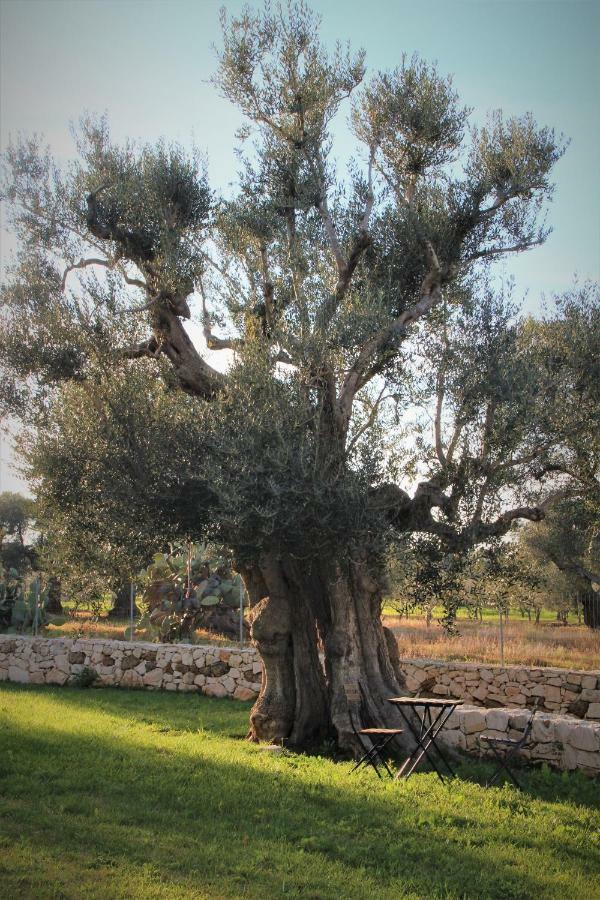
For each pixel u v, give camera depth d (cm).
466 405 1039
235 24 1189
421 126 1189
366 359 1040
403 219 1175
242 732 1284
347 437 1065
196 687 1770
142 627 2098
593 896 636
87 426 1093
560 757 1038
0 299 1123
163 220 1162
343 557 1035
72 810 779
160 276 1120
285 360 1028
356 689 1137
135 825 746
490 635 1886
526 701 1509
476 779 1002
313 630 1210
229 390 1009
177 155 1207
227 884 620
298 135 1148
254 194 1152
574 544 1823
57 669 1919
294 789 886
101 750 1045
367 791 892
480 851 726
